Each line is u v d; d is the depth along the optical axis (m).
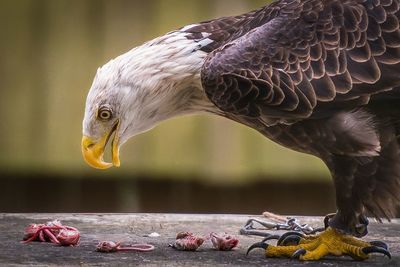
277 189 16.33
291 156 16.17
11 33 16.17
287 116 12.81
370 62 12.67
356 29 12.76
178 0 16.02
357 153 12.74
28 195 16.39
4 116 16.20
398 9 12.76
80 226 14.01
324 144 12.85
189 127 16.16
